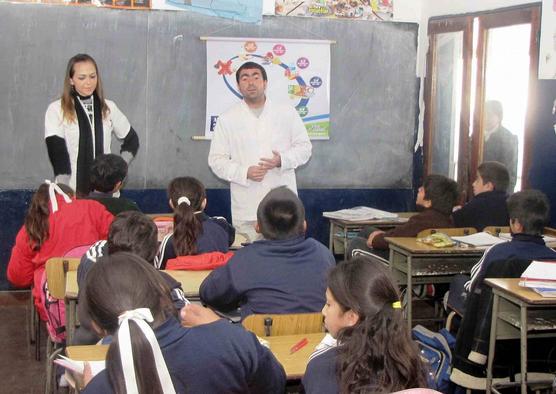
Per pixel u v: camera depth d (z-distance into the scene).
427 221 4.22
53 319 3.27
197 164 5.63
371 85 5.89
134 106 5.45
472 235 4.01
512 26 4.77
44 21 5.19
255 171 4.59
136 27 5.37
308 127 5.79
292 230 2.60
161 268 3.23
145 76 5.44
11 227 5.32
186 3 5.43
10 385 3.69
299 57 5.70
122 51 5.37
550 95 4.38
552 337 3.18
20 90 5.21
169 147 5.55
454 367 3.22
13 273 3.47
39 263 3.39
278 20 5.63
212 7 5.48
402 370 1.50
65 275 3.13
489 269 3.20
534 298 2.83
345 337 1.58
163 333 1.54
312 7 5.68
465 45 5.28
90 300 1.50
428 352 3.05
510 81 4.80
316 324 2.44
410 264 3.87
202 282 2.67
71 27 5.25
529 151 4.59
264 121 4.75
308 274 2.52
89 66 4.54
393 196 6.02
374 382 1.49
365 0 5.79
